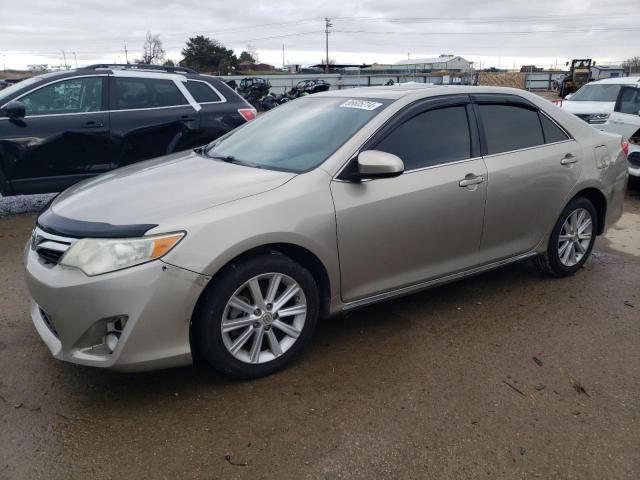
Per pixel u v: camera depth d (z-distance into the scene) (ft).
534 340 12.10
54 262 9.48
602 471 8.21
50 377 10.49
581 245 15.69
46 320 10.28
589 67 105.60
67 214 9.96
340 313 11.37
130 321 8.92
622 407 9.75
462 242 12.73
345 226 10.76
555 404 9.80
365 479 8.02
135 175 11.76
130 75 22.70
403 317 13.16
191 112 23.45
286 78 161.17
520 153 13.64
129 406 9.62
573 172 14.62
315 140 11.90
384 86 14.55
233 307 9.84
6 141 20.67
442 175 12.10
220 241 9.37
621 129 28.17
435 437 8.89
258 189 10.26
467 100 13.14
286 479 8.00
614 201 16.21
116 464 8.25
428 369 10.87
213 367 9.96
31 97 21.22
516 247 13.98
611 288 15.06
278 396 9.93
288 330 10.55
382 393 10.04
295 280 10.35
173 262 9.03
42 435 8.86
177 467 8.21
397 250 11.65
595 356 11.47
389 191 11.30
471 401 9.84
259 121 14.42
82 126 21.63
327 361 11.13
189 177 11.18
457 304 13.92
